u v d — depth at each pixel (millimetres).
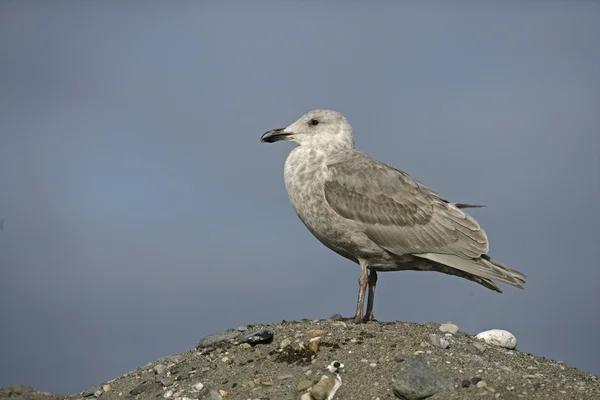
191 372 13352
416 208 14891
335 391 12180
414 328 14008
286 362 13102
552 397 11797
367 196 14883
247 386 12609
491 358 13266
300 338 13656
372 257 15148
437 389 11938
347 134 15984
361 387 12172
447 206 15195
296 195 15422
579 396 11867
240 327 14781
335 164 15297
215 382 12859
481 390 11914
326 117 15930
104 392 13664
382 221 14781
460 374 12305
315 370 12719
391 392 11977
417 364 12375
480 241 14859
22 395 13664
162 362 14242
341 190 14969
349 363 12758
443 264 15062
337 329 13945
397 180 15133
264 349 13586
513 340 14398
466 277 15266
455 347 13320
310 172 15375
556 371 13078
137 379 13781
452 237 14836
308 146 15812
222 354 13703
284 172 15805
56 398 13742
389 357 12789
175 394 12789
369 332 13727
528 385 12156
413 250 14812
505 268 14766
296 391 12297
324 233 15273
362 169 15109
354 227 14836
